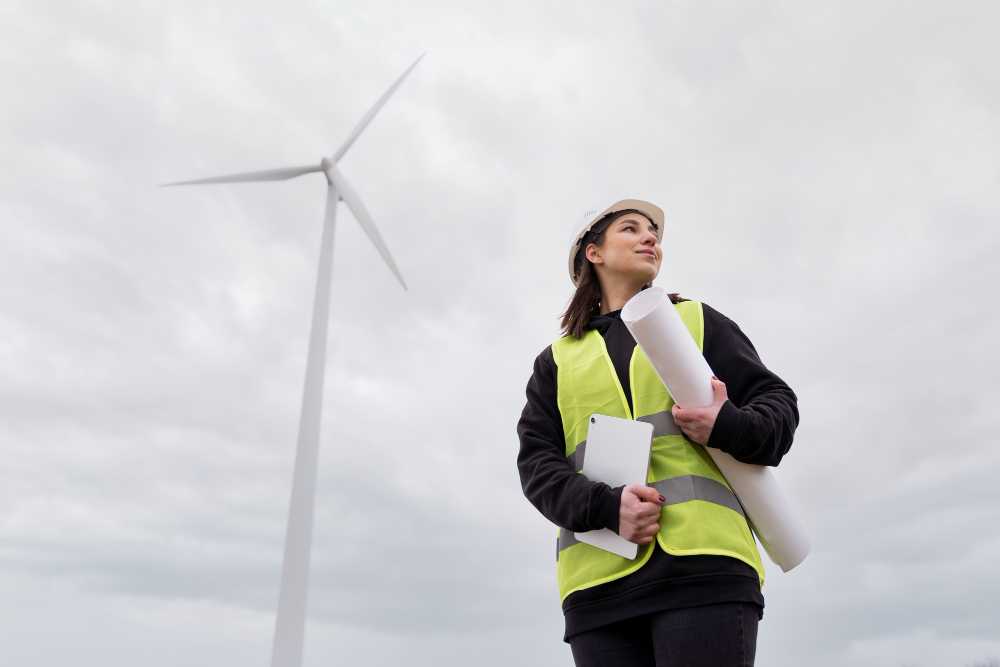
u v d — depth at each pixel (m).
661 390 2.33
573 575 2.21
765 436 2.07
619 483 2.19
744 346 2.46
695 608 1.94
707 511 2.08
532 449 2.48
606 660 2.09
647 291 2.21
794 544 2.26
